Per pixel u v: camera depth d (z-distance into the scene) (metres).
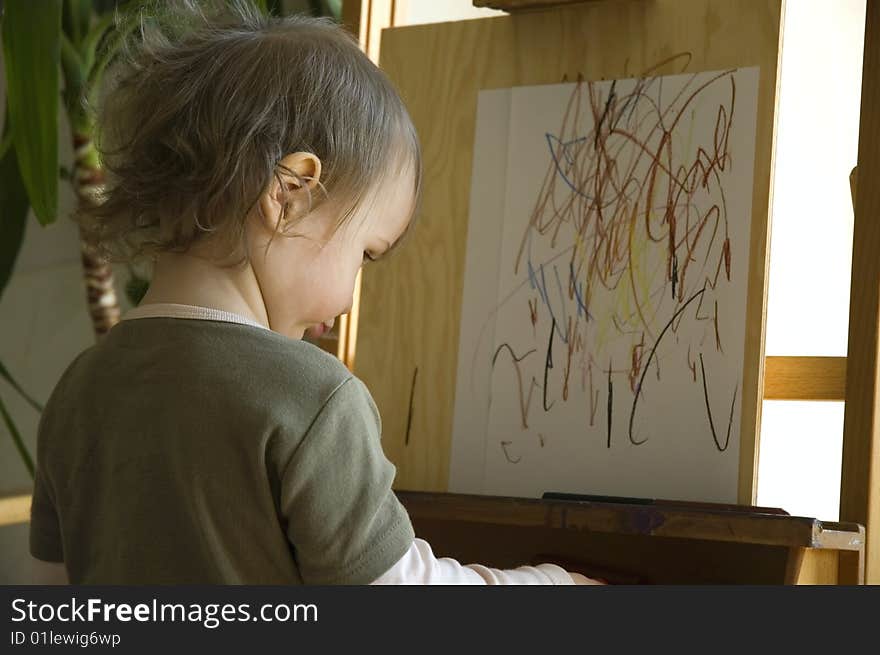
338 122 0.91
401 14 1.53
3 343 2.27
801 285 1.98
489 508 1.05
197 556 0.82
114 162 0.97
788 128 2.01
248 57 0.92
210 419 0.81
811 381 1.26
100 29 1.80
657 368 1.19
